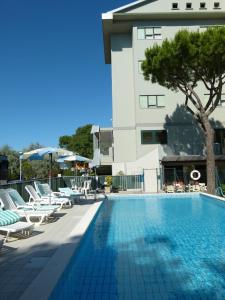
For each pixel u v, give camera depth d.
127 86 35.34
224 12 33.34
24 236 9.62
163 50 23.28
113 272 7.21
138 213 16.84
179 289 6.15
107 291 6.08
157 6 33.72
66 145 76.00
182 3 33.88
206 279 6.71
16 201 12.90
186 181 30.05
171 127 33.41
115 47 35.72
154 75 24.86
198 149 33.31
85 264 7.84
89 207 16.84
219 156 30.67
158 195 24.75
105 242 10.23
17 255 7.58
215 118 33.47
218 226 12.97
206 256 8.47
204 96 33.44
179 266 7.62
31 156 16.36
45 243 8.76
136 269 7.42
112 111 35.12
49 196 15.83
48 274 5.95
